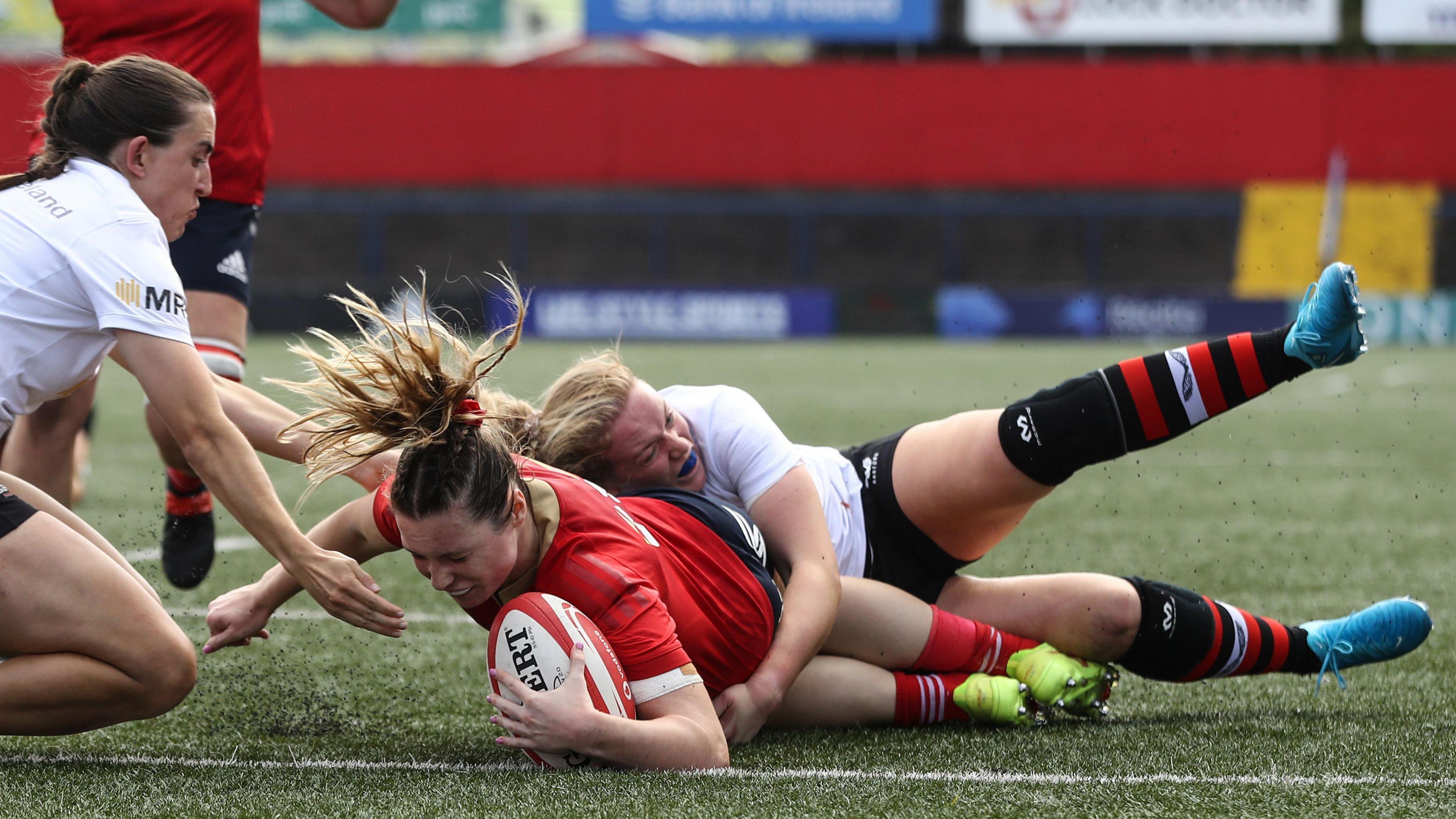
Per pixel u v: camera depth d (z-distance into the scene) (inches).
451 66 3314.5
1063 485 1069.8
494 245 3280.0
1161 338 2923.2
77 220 345.7
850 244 3302.2
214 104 390.0
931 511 446.9
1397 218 3184.1
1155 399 415.8
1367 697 453.4
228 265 582.2
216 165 576.1
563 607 347.3
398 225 3275.1
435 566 338.0
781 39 3395.7
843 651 425.1
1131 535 829.8
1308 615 593.6
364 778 351.6
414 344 335.3
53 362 354.0
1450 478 1109.1
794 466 426.9
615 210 3265.3
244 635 391.5
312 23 3604.8
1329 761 367.9
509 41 3690.9
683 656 358.3
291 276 3270.2
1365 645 441.1
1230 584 671.1
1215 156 3238.2
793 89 3316.9
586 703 338.0
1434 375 2197.3
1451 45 3582.7
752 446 424.2
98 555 350.6
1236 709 439.2
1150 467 1192.8
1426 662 502.9
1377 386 2003.0
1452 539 811.4
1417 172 3191.4
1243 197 3218.5
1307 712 432.5
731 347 2790.4
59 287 345.1
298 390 354.6
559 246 3287.4
